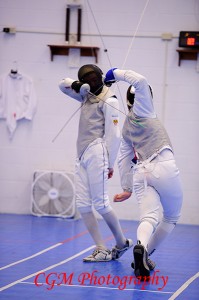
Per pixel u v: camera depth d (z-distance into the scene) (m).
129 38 13.07
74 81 7.87
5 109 13.43
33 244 9.39
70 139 13.33
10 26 13.40
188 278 7.04
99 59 13.16
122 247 8.12
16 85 13.39
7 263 7.67
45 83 13.36
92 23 13.16
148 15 12.99
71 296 5.92
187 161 12.95
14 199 13.54
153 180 6.77
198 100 12.91
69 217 12.89
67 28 13.19
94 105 7.80
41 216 13.05
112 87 12.95
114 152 7.78
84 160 7.78
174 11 12.92
